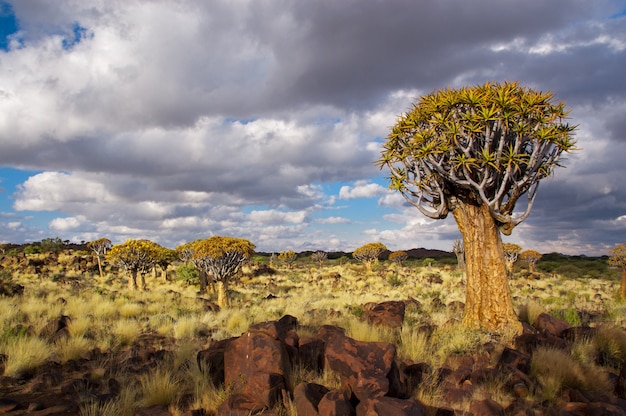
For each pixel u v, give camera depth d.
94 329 10.65
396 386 5.12
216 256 20.09
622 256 21.83
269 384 4.91
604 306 15.66
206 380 5.67
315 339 6.71
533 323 10.42
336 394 4.48
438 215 10.53
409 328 9.19
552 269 47.28
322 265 59.97
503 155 9.34
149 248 29.06
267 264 57.12
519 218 9.76
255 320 12.93
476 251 10.11
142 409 4.78
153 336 10.64
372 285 32.56
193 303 19.72
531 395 5.61
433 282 33.47
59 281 27.67
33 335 8.95
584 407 4.94
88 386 6.14
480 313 9.86
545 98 9.09
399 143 10.79
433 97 9.87
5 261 37.38
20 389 6.06
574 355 7.11
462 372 6.10
